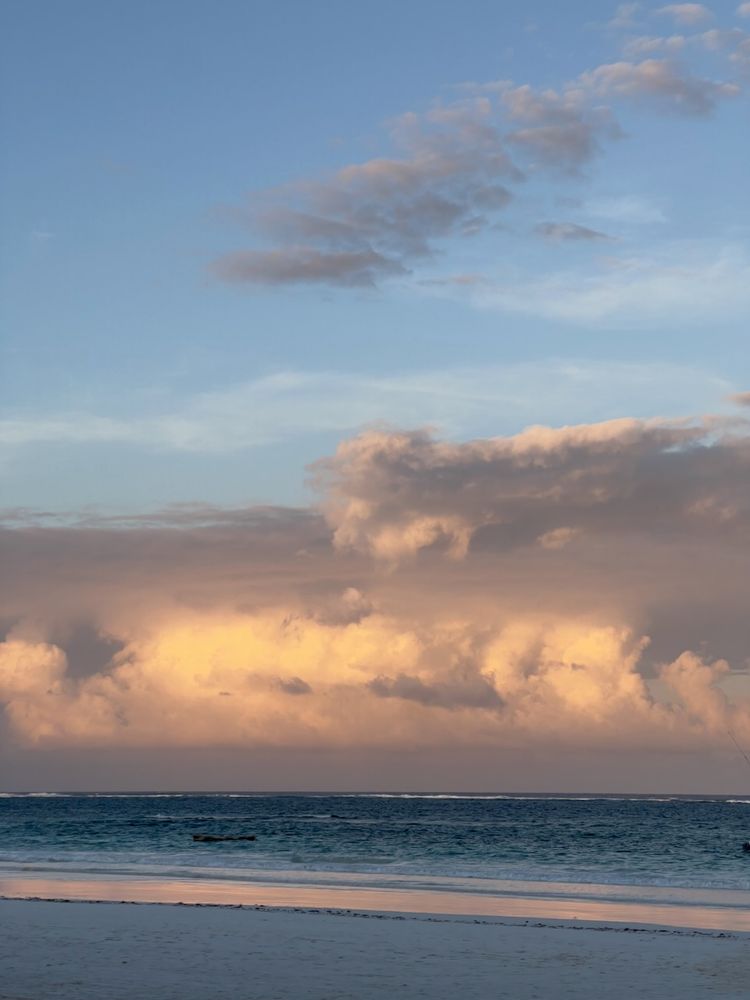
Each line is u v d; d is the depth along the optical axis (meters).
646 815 197.00
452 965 24.00
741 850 82.50
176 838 97.50
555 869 58.62
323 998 20.22
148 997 19.84
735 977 22.84
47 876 48.00
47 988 20.53
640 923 32.38
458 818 169.25
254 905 36.19
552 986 21.77
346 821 150.00
